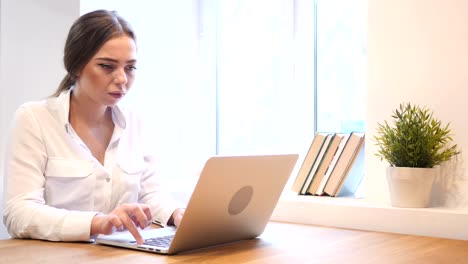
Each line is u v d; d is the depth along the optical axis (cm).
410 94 198
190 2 299
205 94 302
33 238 157
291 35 275
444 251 149
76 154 180
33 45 233
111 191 186
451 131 189
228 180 137
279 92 281
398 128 188
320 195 219
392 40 201
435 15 192
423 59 195
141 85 277
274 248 148
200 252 141
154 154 206
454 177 188
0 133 226
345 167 214
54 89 238
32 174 171
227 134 301
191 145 302
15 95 229
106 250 141
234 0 295
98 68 169
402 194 182
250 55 290
